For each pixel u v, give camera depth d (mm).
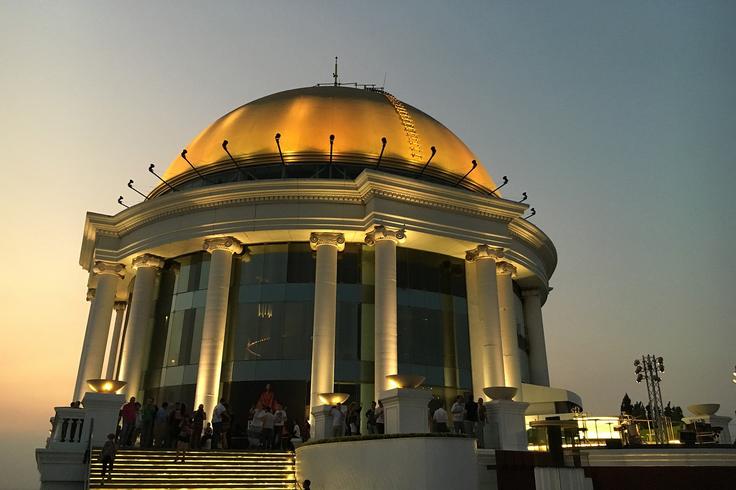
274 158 31391
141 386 29297
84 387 28922
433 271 30125
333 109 33469
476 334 29328
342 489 17266
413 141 33031
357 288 28453
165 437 22672
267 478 19281
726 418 25234
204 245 28406
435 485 15578
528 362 34812
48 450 17656
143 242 30359
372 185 27156
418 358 27953
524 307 36156
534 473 17047
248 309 28062
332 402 22656
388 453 16484
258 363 26953
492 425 20219
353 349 27266
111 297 31391
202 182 32469
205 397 25188
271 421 22547
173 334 29266
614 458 19016
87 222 32625
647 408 31625
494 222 30062
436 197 28500
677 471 18141
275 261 28797
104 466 16719
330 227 27562
